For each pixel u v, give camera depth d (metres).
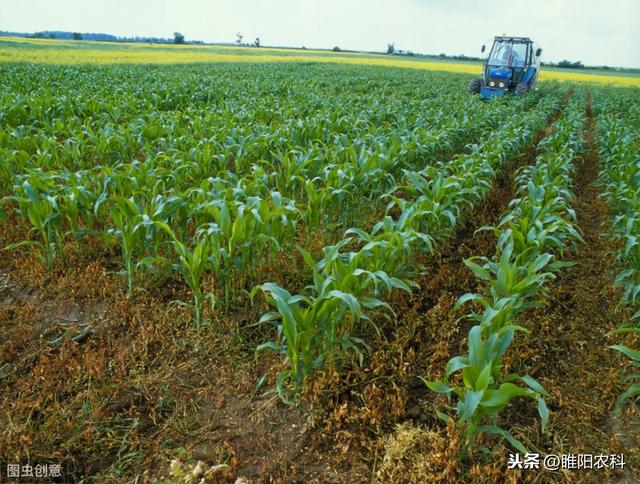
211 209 3.97
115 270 4.75
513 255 4.94
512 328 2.68
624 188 6.36
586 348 3.99
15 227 5.30
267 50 69.50
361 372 3.45
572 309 4.54
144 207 4.86
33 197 4.29
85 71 22.42
